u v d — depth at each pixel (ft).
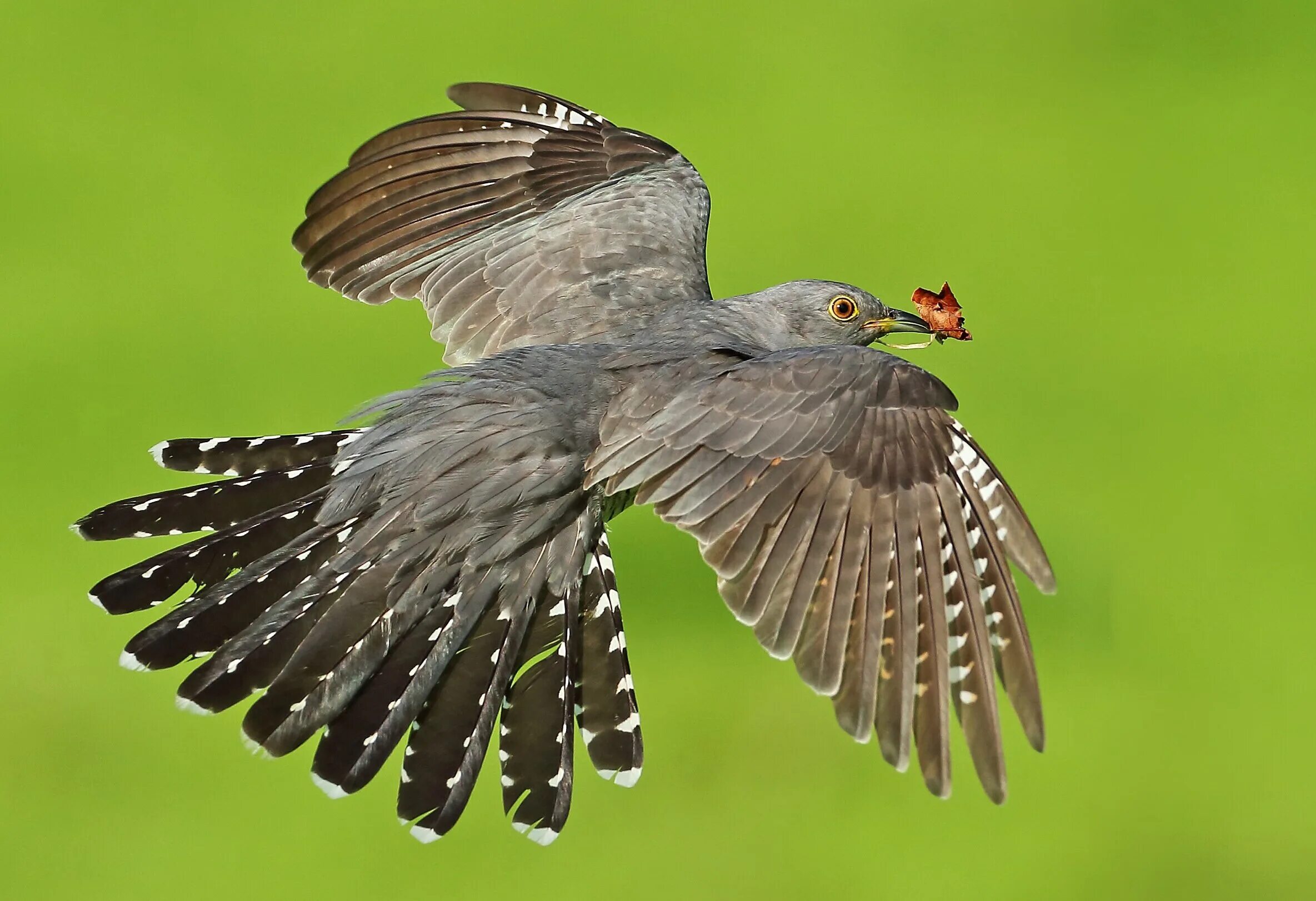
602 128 30.63
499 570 24.20
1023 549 23.47
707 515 23.09
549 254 29.04
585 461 24.82
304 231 29.01
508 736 23.36
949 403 23.93
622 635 24.38
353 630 23.34
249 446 24.47
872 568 22.76
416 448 24.57
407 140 29.48
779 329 29.27
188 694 22.48
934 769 22.12
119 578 23.09
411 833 22.48
